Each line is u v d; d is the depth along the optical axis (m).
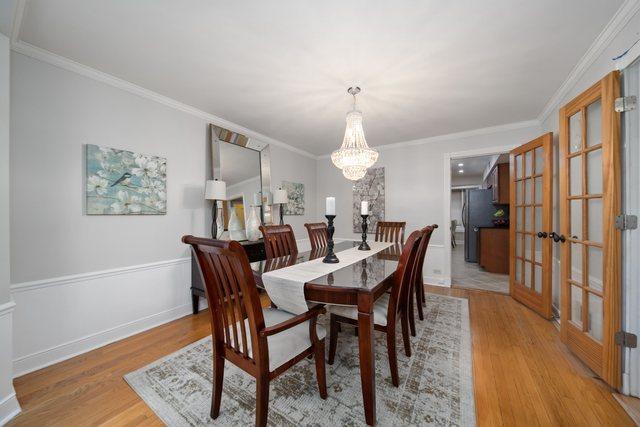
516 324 2.38
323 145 4.20
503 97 2.48
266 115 2.92
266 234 2.27
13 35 1.58
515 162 3.05
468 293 3.33
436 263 3.77
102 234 2.06
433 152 3.80
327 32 1.58
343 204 4.64
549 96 2.46
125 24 1.52
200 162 2.83
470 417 1.29
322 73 2.04
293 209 4.28
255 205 3.41
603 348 1.53
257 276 1.57
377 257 2.06
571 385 1.52
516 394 1.45
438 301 3.01
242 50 1.77
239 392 1.49
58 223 1.84
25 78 1.70
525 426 1.24
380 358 1.83
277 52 1.78
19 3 1.33
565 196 1.95
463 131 3.51
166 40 1.67
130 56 1.84
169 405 1.39
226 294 1.19
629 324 1.43
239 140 3.20
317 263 1.85
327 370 1.70
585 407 1.35
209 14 1.44
